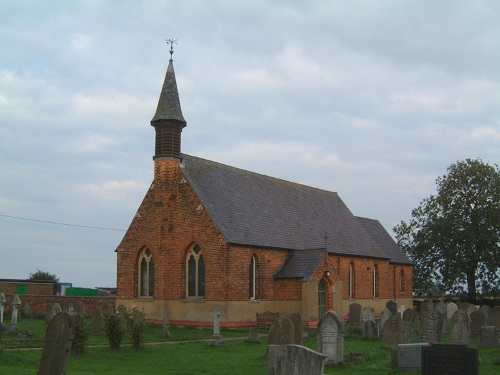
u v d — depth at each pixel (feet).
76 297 184.65
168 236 156.87
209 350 101.65
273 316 151.33
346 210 225.56
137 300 159.53
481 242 253.65
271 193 188.03
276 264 164.55
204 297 150.82
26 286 221.66
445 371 66.49
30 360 82.17
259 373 75.92
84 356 89.97
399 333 104.53
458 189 261.24
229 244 148.46
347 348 106.01
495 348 105.29
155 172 159.84
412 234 274.16
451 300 265.95
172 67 163.12
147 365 83.82
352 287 197.36
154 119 158.92
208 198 157.48
